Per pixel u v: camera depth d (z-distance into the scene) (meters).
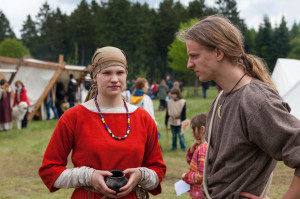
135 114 1.92
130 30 63.34
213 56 1.51
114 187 1.66
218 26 1.51
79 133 1.81
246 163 1.43
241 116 1.41
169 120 7.79
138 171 1.77
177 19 65.00
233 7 65.50
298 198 1.27
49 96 13.59
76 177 1.72
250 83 1.46
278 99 1.39
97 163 1.78
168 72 67.81
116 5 63.47
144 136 1.90
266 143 1.32
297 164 1.23
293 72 7.76
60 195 4.56
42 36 83.56
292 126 1.29
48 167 1.79
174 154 7.37
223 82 1.54
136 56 63.12
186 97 27.95
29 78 12.90
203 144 2.58
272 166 1.45
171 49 33.56
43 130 10.99
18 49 77.94
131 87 23.08
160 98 17.08
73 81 14.33
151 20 68.25
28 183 5.18
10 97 11.32
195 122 2.71
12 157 7.24
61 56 13.63
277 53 68.81
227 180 1.47
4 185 5.04
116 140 1.81
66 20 82.44
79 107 1.87
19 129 11.26
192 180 2.51
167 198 4.41
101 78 1.82
